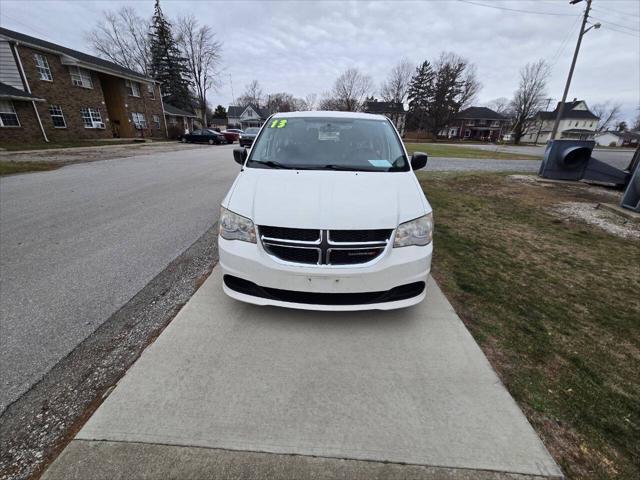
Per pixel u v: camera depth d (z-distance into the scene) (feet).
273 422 5.42
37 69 60.80
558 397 6.12
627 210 20.06
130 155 49.16
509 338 7.81
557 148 31.83
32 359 6.89
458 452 5.00
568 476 4.72
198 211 18.54
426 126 200.85
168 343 7.20
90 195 22.16
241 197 7.76
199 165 38.52
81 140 69.62
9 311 8.61
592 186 29.81
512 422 5.53
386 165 9.36
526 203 22.72
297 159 9.50
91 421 5.32
